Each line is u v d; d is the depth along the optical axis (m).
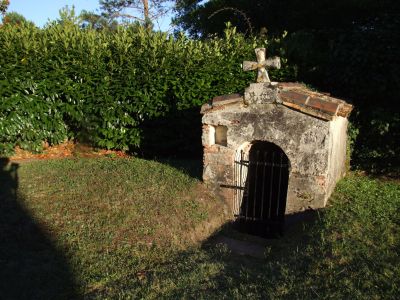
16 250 5.22
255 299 4.08
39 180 7.69
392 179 8.73
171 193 6.98
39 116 9.75
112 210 6.38
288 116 6.54
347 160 8.95
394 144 8.91
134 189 7.13
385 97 8.65
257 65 6.69
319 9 11.67
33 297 4.34
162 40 10.21
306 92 7.21
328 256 4.86
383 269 4.42
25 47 9.39
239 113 6.90
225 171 7.16
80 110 9.84
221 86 9.54
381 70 8.47
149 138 10.08
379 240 5.24
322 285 4.23
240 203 7.39
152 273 4.83
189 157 10.17
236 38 10.23
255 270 4.92
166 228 5.96
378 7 9.73
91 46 9.77
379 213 6.21
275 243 6.22
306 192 6.57
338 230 5.57
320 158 6.42
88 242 5.46
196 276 4.68
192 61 9.60
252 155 7.97
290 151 6.61
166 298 4.19
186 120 9.68
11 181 7.64
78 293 4.45
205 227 6.34
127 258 5.18
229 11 14.91
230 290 4.29
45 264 4.95
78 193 7.00
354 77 8.65
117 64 9.77
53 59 9.70
